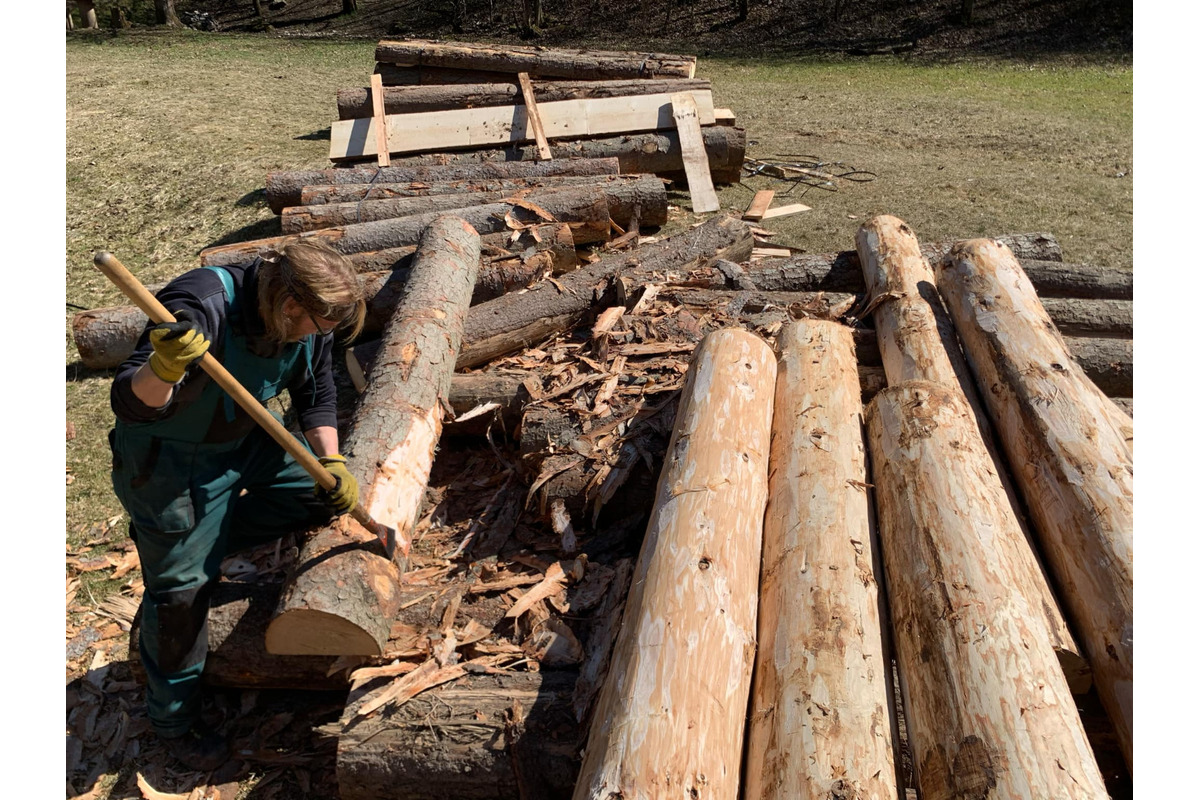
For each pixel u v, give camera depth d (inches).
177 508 113.5
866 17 689.0
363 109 368.8
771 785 90.0
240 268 112.3
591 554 146.7
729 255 235.0
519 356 202.8
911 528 118.0
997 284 170.7
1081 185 329.1
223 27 861.2
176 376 99.2
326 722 130.0
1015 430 143.4
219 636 127.5
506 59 391.2
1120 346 189.0
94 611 151.7
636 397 168.7
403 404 153.5
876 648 105.5
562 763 108.0
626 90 357.7
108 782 123.0
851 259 223.8
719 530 116.3
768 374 155.4
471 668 120.6
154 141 384.5
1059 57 594.9
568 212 262.4
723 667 99.5
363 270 237.9
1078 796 83.6
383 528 125.0
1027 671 94.7
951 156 368.8
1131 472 124.2
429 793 111.1
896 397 142.3
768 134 404.5
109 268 92.5
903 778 98.5
